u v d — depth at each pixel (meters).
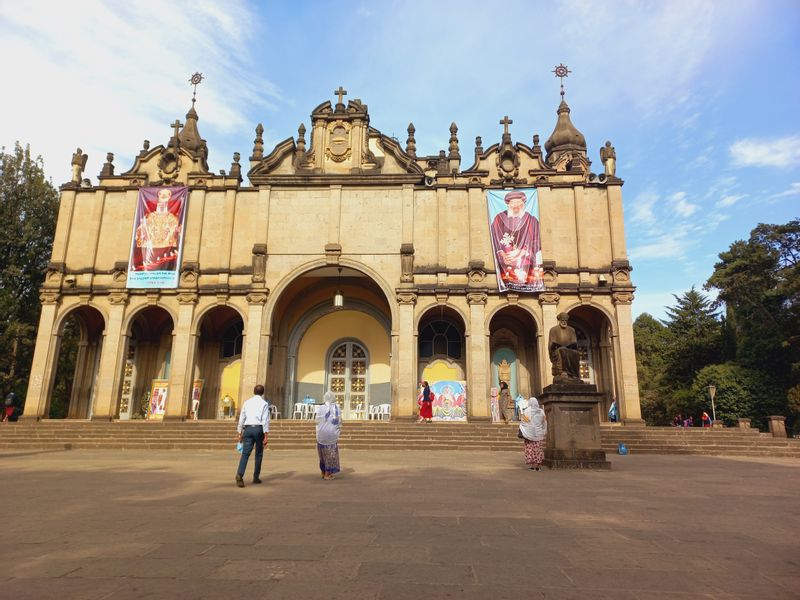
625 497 8.86
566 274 28.77
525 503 8.16
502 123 31.52
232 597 3.98
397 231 29.61
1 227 36.25
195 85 40.25
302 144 30.97
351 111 31.48
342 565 4.81
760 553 5.33
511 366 31.48
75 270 30.08
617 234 29.00
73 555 5.15
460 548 5.43
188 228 30.30
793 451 20.39
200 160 31.95
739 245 52.34
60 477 11.73
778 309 44.19
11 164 37.78
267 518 6.93
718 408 41.56
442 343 31.78
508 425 24.80
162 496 8.88
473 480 11.07
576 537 5.94
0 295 34.34
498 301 28.47
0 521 6.80
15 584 4.26
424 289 28.50
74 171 31.48
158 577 4.45
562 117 43.59
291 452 19.75
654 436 22.50
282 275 29.20
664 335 64.88
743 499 8.81
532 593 4.11
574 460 13.59
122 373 28.53
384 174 30.08
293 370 31.81
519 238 28.98
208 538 5.83
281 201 30.22
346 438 22.56
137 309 29.23
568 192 30.02
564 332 14.88
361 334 33.62
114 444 22.38
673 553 5.31
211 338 32.53
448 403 28.36
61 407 40.28
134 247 29.72
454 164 30.80
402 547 5.45
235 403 31.84
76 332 41.53
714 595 4.11
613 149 30.62
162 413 28.12
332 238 29.45
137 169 31.78
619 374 27.05
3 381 34.28
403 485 10.23
